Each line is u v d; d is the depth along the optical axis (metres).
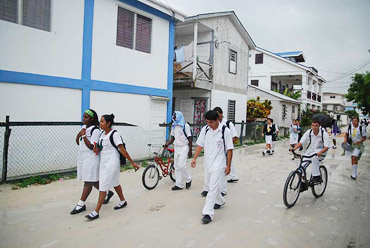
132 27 8.88
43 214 4.26
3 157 5.68
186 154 5.80
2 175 5.70
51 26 6.74
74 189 5.59
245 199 5.29
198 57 14.01
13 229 3.71
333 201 5.30
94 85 7.71
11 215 4.17
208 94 14.18
